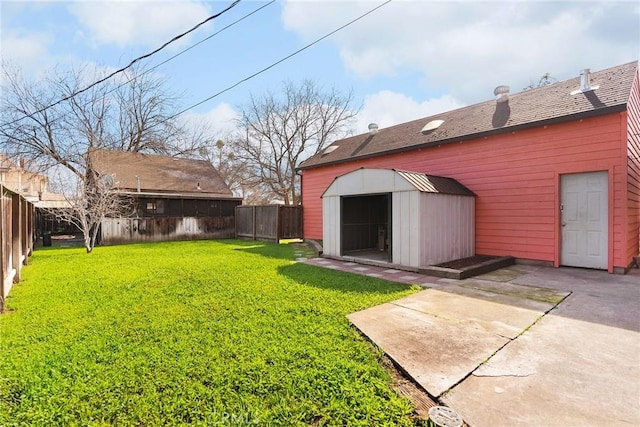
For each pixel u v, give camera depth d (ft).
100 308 13.61
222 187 67.05
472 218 26.76
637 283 17.92
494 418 6.54
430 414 6.67
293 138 80.18
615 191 20.63
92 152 44.47
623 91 21.11
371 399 7.14
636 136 23.67
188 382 7.81
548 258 23.35
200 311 13.16
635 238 23.93
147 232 43.88
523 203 24.57
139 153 63.05
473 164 27.48
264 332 10.85
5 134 48.26
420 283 18.24
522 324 11.69
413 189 21.81
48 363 8.75
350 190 26.43
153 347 9.71
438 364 8.76
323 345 9.84
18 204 18.94
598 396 7.23
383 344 10.00
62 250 35.12
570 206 22.67
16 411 6.84
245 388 7.55
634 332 10.89
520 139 24.66
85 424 6.44
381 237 32.22
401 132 38.14
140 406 6.93
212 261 26.22
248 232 49.44
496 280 19.01
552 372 8.30
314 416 6.67
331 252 28.17
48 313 13.02
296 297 15.21
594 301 14.48
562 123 22.58
